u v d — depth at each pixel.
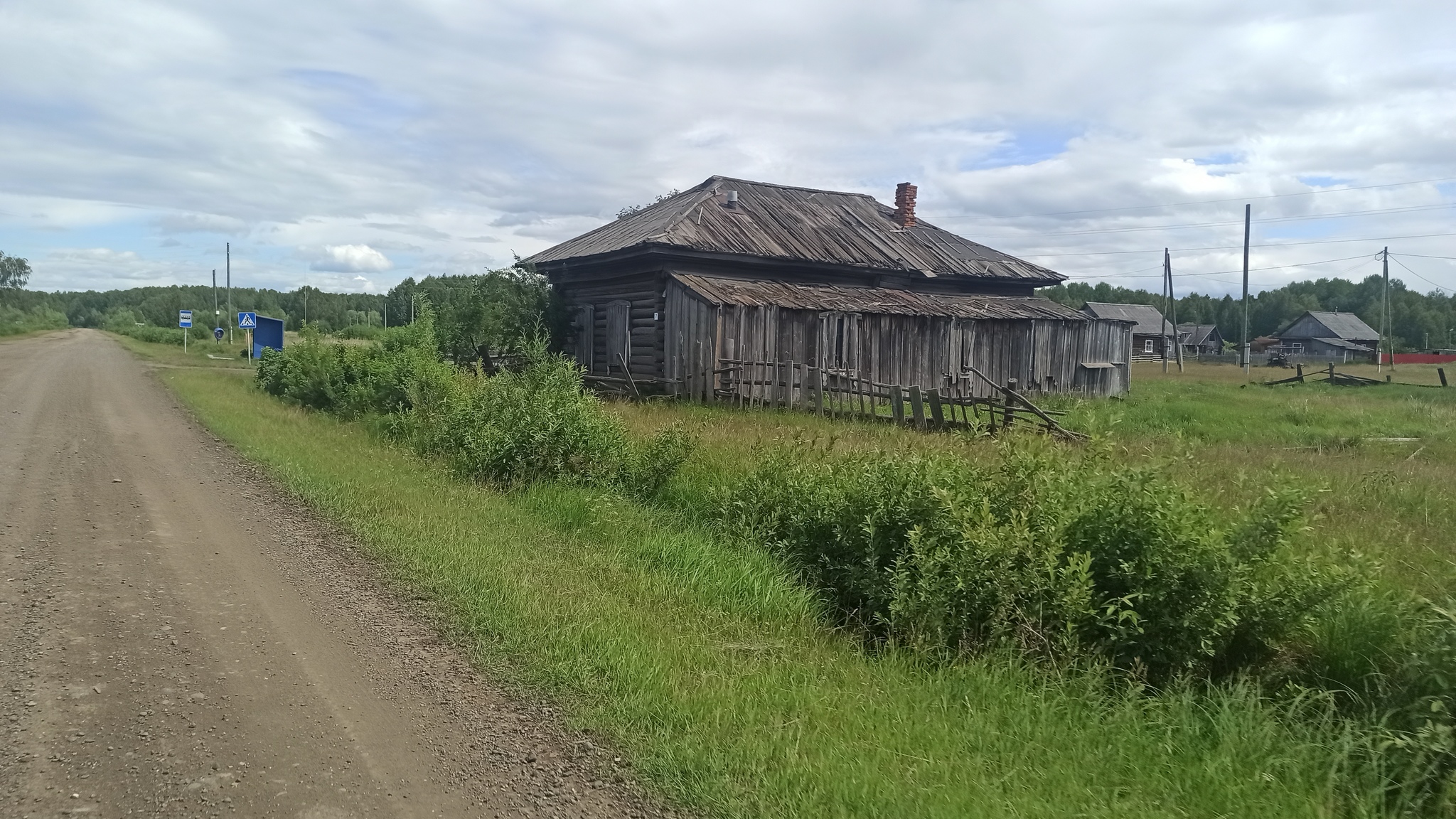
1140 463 6.97
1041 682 4.96
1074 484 6.19
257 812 3.31
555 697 4.39
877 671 5.10
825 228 24.61
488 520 7.96
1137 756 4.11
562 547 7.25
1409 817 3.81
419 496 8.86
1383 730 4.21
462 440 10.73
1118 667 5.29
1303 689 4.64
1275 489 5.86
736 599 6.26
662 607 5.89
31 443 12.08
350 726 4.07
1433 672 4.41
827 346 19.58
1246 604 5.30
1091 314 24.66
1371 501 8.76
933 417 13.42
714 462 9.70
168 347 54.06
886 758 3.86
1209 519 5.70
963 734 4.22
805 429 12.24
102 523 7.68
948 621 5.62
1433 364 65.44
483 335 22.47
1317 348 91.88
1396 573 6.21
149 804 3.33
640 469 9.47
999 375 22.69
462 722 4.14
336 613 5.58
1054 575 5.45
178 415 16.16
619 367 21.38
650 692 4.40
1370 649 4.98
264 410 16.52
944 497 6.11
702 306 18.50
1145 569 5.39
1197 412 17.91
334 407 16.52
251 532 7.54
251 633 5.20
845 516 6.95
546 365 11.96
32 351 40.16
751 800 3.47
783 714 4.27
